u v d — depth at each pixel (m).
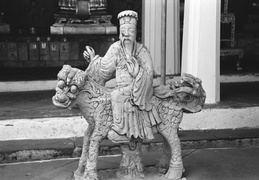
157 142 4.51
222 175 3.81
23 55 8.91
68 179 3.72
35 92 6.68
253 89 6.66
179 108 3.50
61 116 4.73
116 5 10.50
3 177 3.79
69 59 9.13
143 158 4.31
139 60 3.46
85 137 3.58
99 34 9.60
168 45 6.73
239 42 9.74
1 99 6.00
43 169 4.01
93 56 3.59
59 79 3.22
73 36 9.18
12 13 10.20
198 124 5.05
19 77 7.31
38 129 4.65
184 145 4.58
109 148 4.41
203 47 5.18
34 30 9.82
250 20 10.34
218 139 4.64
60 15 9.79
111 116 3.36
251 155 4.43
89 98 3.34
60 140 4.60
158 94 3.50
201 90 3.51
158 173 3.70
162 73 4.12
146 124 3.39
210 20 5.13
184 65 5.50
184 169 3.70
